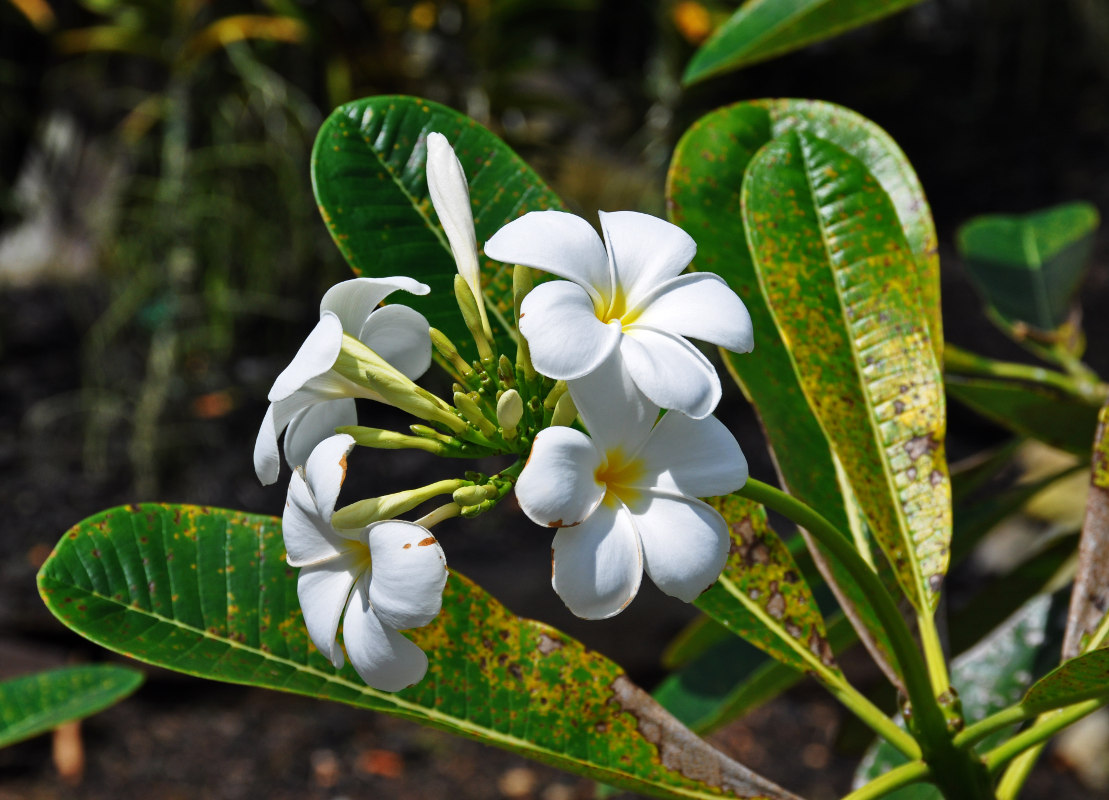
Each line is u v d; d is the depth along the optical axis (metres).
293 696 2.38
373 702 0.71
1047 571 1.00
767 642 0.74
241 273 3.03
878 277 0.74
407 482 2.83
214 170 2.94
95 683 0.85
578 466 0.58
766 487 0.62
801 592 0.74
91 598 0.70
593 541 0.58
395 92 3.15
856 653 2.31
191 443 2.95
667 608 2.38
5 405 3.08
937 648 0.72
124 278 3.06
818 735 2.28
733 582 0.74
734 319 0.60
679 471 0.60
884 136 0.81
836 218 0.75
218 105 2.99
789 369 0.78
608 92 4.06
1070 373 1.10
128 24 3.15
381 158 0.75
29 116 3.85
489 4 3.18
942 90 4.36
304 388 0.63
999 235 1.20
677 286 0.60
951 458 2.90
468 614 0.73
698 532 0.59
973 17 4.33
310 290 3.14
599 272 0.60
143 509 0.72
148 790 2.09
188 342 2.95
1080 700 0.66
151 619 0.71
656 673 2.40
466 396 0.63
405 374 0.66
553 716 0.72
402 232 0.75
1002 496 0.98
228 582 0.72
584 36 4.09
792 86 4.09
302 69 3.13
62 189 3.44
